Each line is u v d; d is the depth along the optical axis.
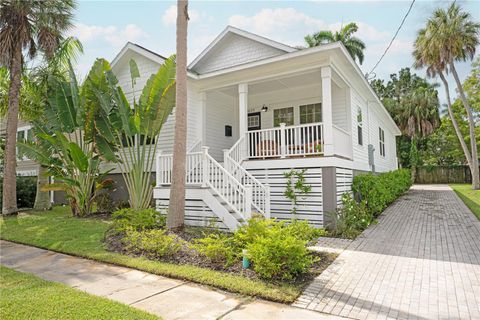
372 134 14.41
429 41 18.28
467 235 6.87
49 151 10.23
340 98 10.40
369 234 7.14
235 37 11.96
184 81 6.54
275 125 11.98
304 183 7.98
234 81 9.85
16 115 10.53
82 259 5.45
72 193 10.04
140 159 9.39
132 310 3.23
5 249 6.28
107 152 9.55
